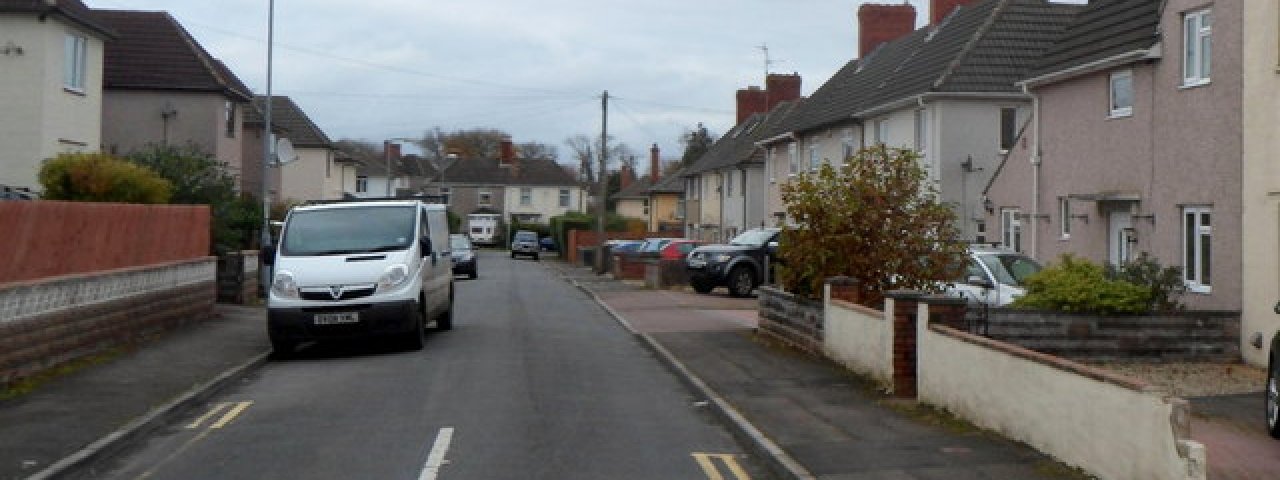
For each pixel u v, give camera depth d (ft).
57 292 47.11
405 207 63.16
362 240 60.49
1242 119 56.18
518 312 89.04
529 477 30.01
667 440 35.83
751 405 40.88
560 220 261.85
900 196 56.13
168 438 35.83
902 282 55.42
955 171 101.55
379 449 33.63
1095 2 76.07
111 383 44.50
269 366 54.54
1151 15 66.39
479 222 337.11
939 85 101.04
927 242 55.98
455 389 45.88
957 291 62.34
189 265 67.87
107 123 127.03
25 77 90.53
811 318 56.75
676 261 120.37
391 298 57.31
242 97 135.64
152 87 126.82
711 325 74.08
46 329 45.93
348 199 66.54
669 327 72.49
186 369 49.37
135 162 82.38
